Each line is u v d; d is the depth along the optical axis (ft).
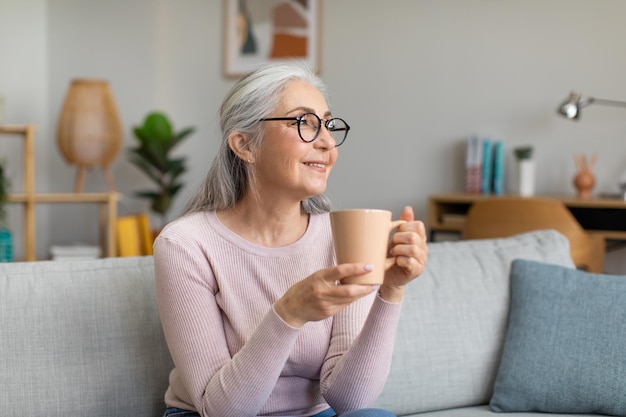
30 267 5.74
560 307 6.45
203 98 18.78
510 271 6.94
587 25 14.75
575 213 13.41
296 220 5.24
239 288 5.04
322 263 5.24
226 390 4.52
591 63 14.74
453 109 16.02
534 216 12.42
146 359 5.66
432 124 16.25
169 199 17.97
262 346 4.40
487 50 15.66
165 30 19.03
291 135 4.83
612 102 13.98
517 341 6.45
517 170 15.03
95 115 17.31
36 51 18.86
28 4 18.79
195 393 4.71
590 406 6.14
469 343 6.55
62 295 5.63
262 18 18.03
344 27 17.11
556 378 6.22
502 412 6.33
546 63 15.12
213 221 5.15
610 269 14.49
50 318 5.53
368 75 16.87
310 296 4.00
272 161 4.88
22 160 18.62
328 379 5.03
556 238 7.36
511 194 14.96
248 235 5.16
